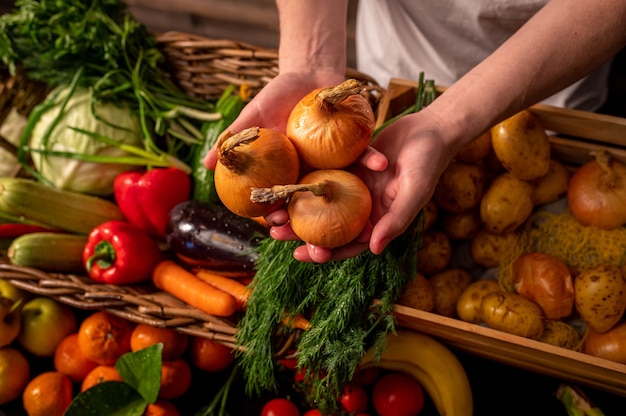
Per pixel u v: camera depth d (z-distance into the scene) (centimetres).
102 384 100
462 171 96
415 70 125
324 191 64
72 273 112
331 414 97
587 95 132
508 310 90
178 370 104
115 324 107
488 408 106
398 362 100
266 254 93
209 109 123
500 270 99
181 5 201
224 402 104
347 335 85
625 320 93
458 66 122
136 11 205
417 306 93
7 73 125
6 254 113
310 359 86
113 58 117
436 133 75
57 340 111
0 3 169
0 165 125
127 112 120
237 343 95
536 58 75
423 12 116
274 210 70
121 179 116
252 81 119
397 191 73
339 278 85
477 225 102
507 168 96
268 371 92
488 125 77
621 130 95
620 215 94
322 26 86
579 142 102
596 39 74
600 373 86
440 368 98
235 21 202
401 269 88
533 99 78
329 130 67
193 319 99
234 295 101
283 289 88
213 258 104
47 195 112
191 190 119
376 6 123
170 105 120
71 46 113
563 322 94
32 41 115
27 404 105
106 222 112
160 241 120
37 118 118
